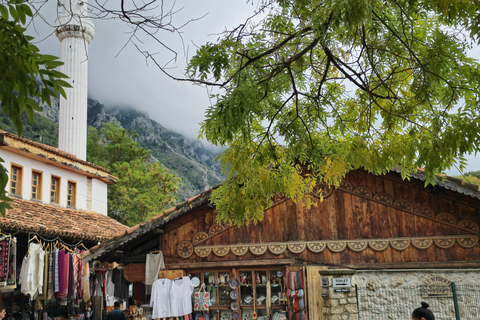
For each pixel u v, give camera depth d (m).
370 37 6.07
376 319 10.22
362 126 6.82
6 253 11.16
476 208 10.55
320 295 10.36
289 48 6.28
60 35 28.88
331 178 7.21
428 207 10.77
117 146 41.59
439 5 4.96
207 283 11.62
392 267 10.62
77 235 15.11
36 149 18.06
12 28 3.51
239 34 5.71
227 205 6.56
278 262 11.10
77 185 21.41
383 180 11.09
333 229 11.08
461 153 5.52
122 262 12.39
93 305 17.77
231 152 6.39
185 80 5.11
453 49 5.70
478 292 10.02
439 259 10.51
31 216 14.63
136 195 38.75
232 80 5.85
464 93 5.82
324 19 4.57
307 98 6.91
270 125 6.29
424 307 6.83
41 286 12.43
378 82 6.46
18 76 3.48
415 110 6.46
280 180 6.61
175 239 11.67
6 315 13.86
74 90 28.45
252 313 11.30
